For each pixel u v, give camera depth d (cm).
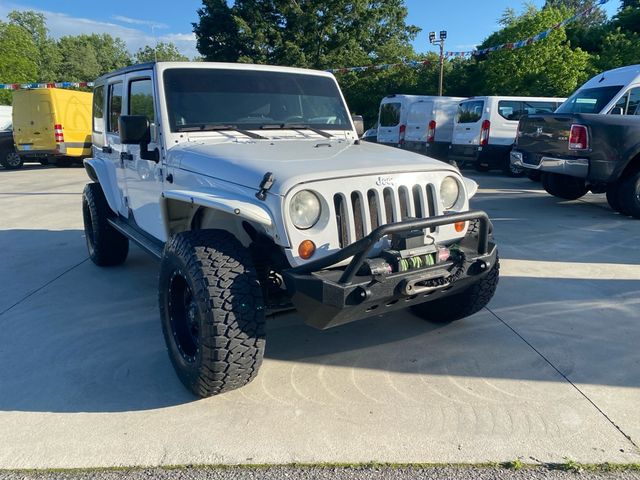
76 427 265
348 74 3009
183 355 292
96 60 6994
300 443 251
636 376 312
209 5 3164
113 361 338
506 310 415
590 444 248
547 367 324
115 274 525
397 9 3297
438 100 1491
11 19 6431
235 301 262
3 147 1661
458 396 292
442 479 225
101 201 521
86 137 1658
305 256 264
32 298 457
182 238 282
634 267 523
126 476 229
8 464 237
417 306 399
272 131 381
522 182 1191
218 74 386
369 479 226
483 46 2872
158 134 362
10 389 304
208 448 248
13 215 848
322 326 279
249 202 266
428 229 298
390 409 279
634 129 698
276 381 311
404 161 304
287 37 3105
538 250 587
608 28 2925
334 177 269
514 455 241
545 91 2291
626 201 729
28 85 1597
